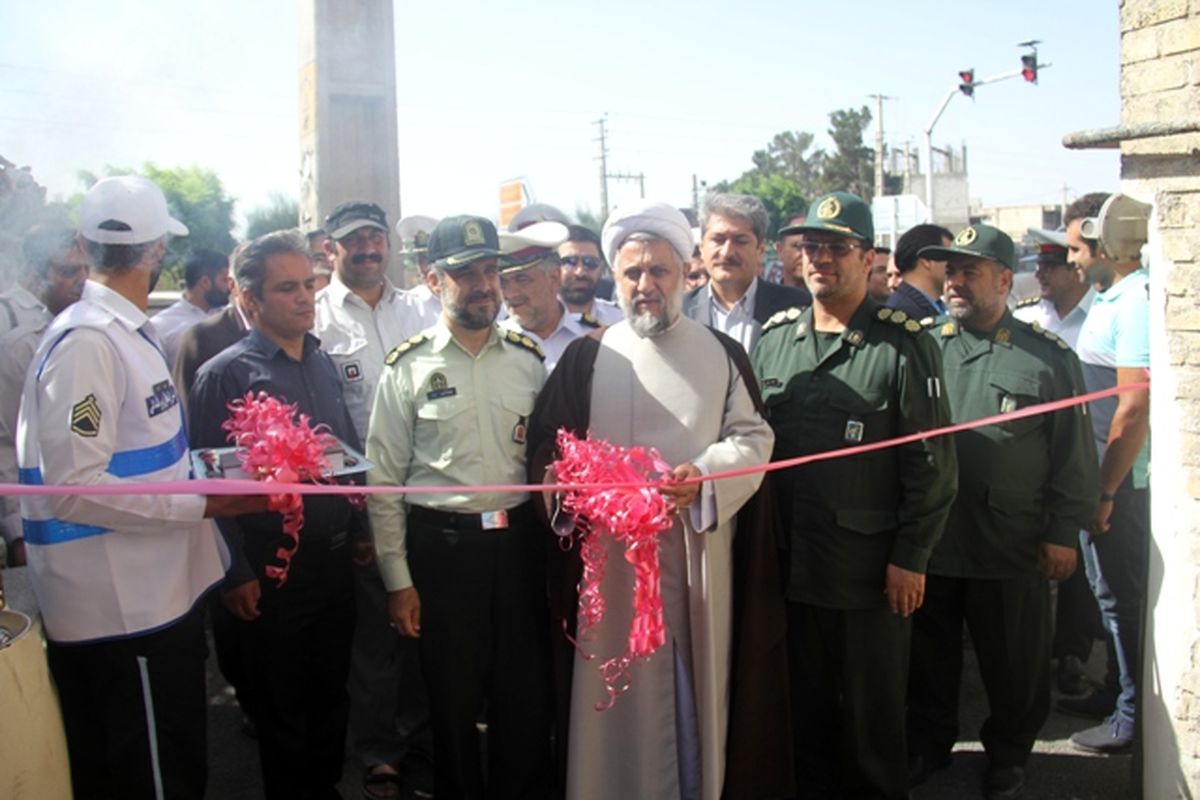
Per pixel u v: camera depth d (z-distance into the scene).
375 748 3.74
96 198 2.80
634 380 3.14
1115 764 3.85
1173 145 2.94
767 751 3.18
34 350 3.53
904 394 3.17
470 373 3.18
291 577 3.24
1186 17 2.93
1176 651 3.04
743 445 3.06
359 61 6.73
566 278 4.95
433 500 3.13
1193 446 2.96
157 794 2.74
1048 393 3.51
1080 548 4.36
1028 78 19.45
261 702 3.30
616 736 3.13
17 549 3.44
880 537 3.23
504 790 3.26
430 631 3.16
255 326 3.39
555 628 3.14
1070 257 4.44
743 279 4.28
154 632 2.74
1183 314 2.96
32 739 2.42
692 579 3.05
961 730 4.24
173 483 2.38
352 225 4.24
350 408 4.24
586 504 2.73
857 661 3.28
